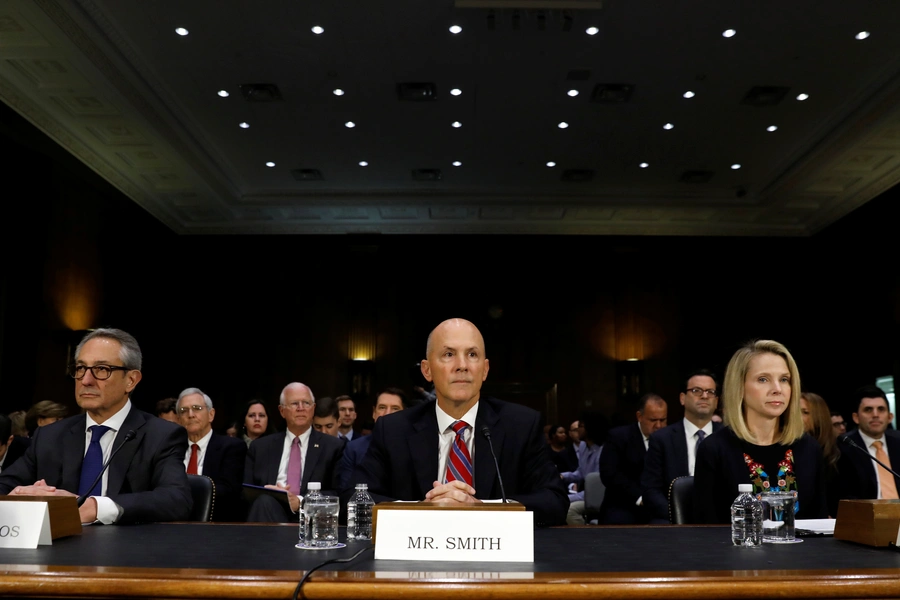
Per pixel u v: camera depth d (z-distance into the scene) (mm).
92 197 10883
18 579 1406
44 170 9648
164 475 2758
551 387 13656
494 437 2736
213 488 3160
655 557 1737
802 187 11531
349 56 8242
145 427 2885
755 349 2814
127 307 11875
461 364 2676
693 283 13875
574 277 13977
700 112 9508
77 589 1399
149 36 7832
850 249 12570
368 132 10188
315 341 13773
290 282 13914
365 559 1691
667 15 7426
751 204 12500
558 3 7137
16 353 9008
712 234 13562
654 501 4641
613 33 7750
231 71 8562
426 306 13891
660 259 13938
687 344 13703
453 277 13969
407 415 2855
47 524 1931
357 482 2750
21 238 9242
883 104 8820
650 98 9148
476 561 1675
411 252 13969
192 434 5211
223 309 13766
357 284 13945
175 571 1448
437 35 7828
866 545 1956
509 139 10375
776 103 9219
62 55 7730
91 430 2869
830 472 4414
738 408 2795
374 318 13836
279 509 4301
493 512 1725
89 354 2834
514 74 8609
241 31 7758
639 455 5625
